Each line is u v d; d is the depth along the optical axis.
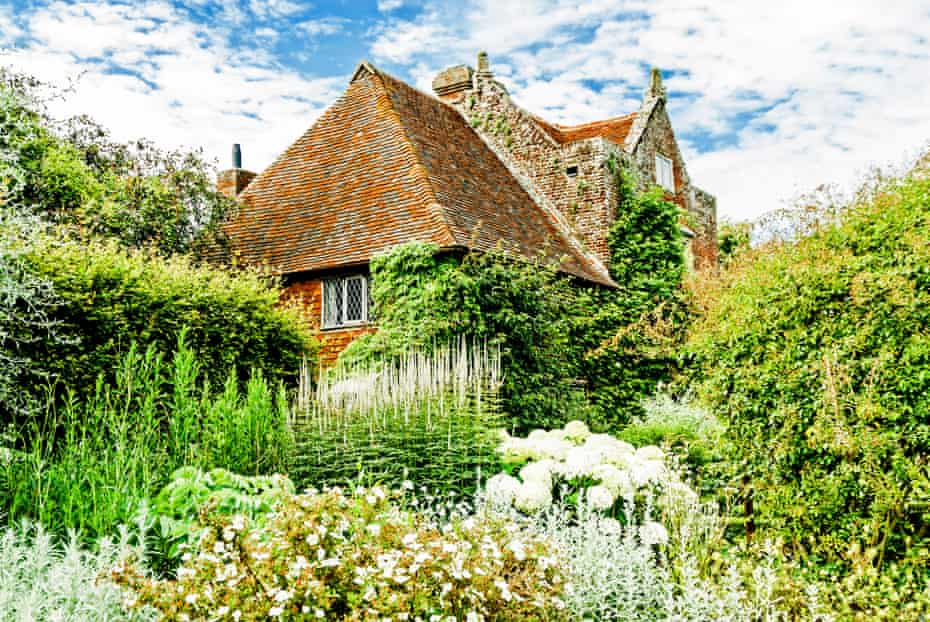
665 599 4.89
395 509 4.80
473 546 4.14
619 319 18.70
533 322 13.59
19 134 8.95
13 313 7.82
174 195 16.16
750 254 15.48
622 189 20.95
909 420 5.62
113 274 9.63
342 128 18.80
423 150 17.38
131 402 8.41
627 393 17.59
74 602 3.86
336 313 15.47
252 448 7.78
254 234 17.30
